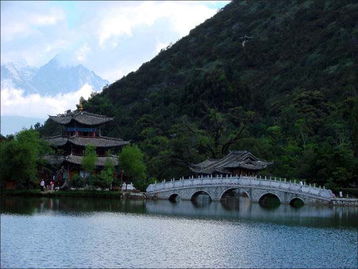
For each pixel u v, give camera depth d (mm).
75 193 155750
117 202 149500
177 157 196000
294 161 185875
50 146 179875
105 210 128125
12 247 81250
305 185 151625
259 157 199500
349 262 79500
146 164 196375
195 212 132875
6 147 152875
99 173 173625
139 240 90812
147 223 109688
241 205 154875
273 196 175875
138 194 161875
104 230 98938
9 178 154875
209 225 109875
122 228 102000
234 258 80375
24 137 162125
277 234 100500
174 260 78125
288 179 173125
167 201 161250
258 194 157875
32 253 78250
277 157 197250
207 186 161625
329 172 163625
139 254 80750
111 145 185500
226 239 94438
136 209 133500
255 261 78875
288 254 83562
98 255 79000
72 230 97250
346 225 112938
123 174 174125
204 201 168500
